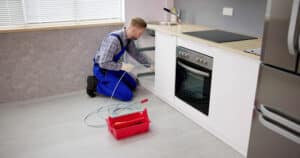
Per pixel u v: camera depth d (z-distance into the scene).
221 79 2.29
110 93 3.23
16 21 3.05
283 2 1.40
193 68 2.61
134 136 2.51
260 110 1.67
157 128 2.65
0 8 2.92
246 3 2.71
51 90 3.38
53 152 2.28
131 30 3.03
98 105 3.14
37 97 3.32
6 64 3.05
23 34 3.04
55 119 2.81
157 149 2.33
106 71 3.24
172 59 2.92
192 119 2.80
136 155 2.24
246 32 2.76
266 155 1.72
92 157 2.21
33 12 3.12
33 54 3.15
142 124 2.52
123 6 3.57
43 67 3.25
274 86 1.55
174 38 2.82
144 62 3.46
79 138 2.48
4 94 3.13
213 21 3.17
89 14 3.43
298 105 1.43
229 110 2.27
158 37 3.12
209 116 2.53
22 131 2.58
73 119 2.81
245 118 2.12
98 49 3.40
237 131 2.23
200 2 3.33
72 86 3.50
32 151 2.28
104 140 2.45
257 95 1.69
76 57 3.41
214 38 2.54
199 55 2.51
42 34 3.13
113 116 2.82
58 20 3.28
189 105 2.79
